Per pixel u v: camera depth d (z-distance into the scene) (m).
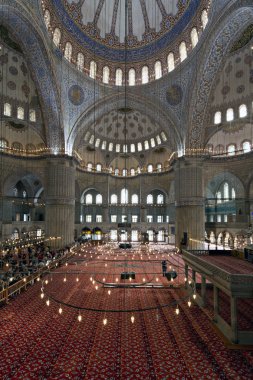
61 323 8.55
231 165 25.83
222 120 24.41
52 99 21.09
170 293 12.04
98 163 33.81
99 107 23.33
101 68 23.20
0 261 14.18
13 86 22.89
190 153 21.36
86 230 32.78
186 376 5.68
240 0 14.06
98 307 10.03
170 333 7.84
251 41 20.30
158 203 35.31
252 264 9.25
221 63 18.16
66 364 6.15
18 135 25.98
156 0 21.66
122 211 35.34
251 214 24.95
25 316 9.12
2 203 24.84
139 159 34.09
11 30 17.17
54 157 22.67
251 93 22.47
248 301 10.72
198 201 21.31
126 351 6.77
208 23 16.92
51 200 22.66
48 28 18.88
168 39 21.75
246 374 5.76
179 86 21.12
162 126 23.62
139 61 23.20
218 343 7.22
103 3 22.11
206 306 10.12
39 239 24.25
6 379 5.55
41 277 14.14
